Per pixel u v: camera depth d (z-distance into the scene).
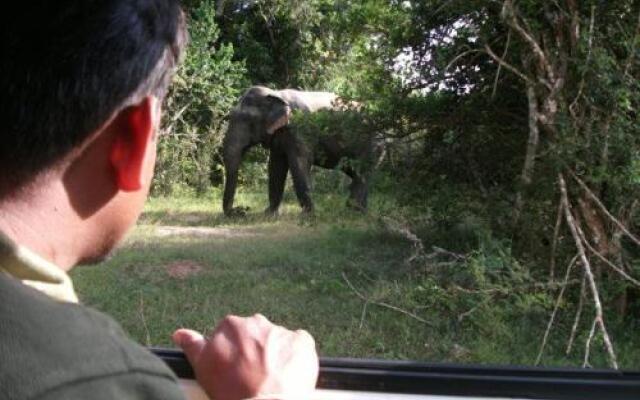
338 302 5.40
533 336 4.73
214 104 15.89
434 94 6.79
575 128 5.00
